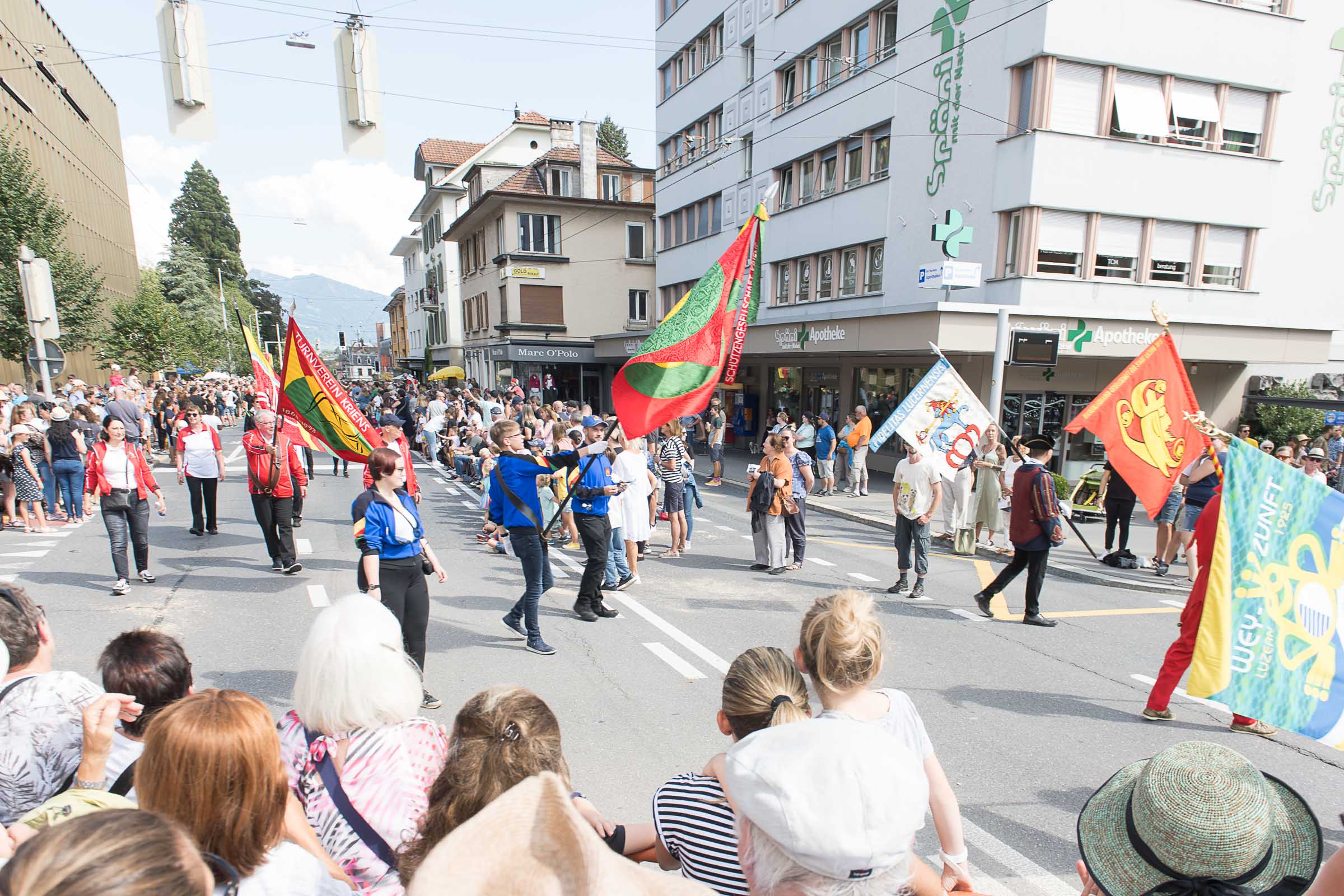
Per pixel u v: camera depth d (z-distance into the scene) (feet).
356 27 22.57
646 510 27.32
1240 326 49.19
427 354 168.45
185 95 20.59
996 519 32.96
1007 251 49.14
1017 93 47.78
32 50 99.04
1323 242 55.83
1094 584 29.19
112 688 7.77
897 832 4.30
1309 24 52.49
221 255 220.02
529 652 20.01
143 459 24.89
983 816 12.81
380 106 23.09
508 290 106.32
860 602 7.89
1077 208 47.73
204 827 5.24
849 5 61.98
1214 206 50.78
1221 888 5.09
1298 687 11.51
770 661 7.48
